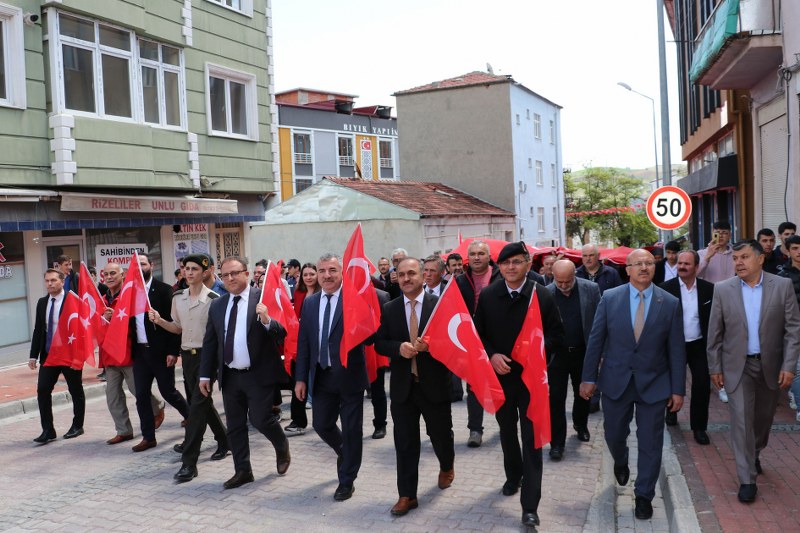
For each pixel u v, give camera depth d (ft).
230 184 65.82
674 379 18.95
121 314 26.43
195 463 23.04
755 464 19.95
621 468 20.56
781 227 30.71
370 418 31.32
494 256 37.91
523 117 134.21
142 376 26.71
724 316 19.40
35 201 47.55
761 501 18.61
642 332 19.11
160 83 57.88
